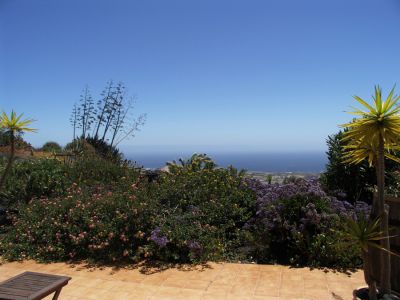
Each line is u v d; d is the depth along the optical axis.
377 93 3.63
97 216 6.64
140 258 6.36
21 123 3.92
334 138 7.94
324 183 7.84
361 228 3.77
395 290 3.91
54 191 8.57
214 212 6.90
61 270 6.04
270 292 4.84
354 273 5.37
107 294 5.00
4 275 5.91
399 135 3.64
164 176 8.57
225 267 5.86
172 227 6.32
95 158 9.98
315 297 4.61
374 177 7.40
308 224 5.96
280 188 6.79
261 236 6.29
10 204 8.60
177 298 4.80
